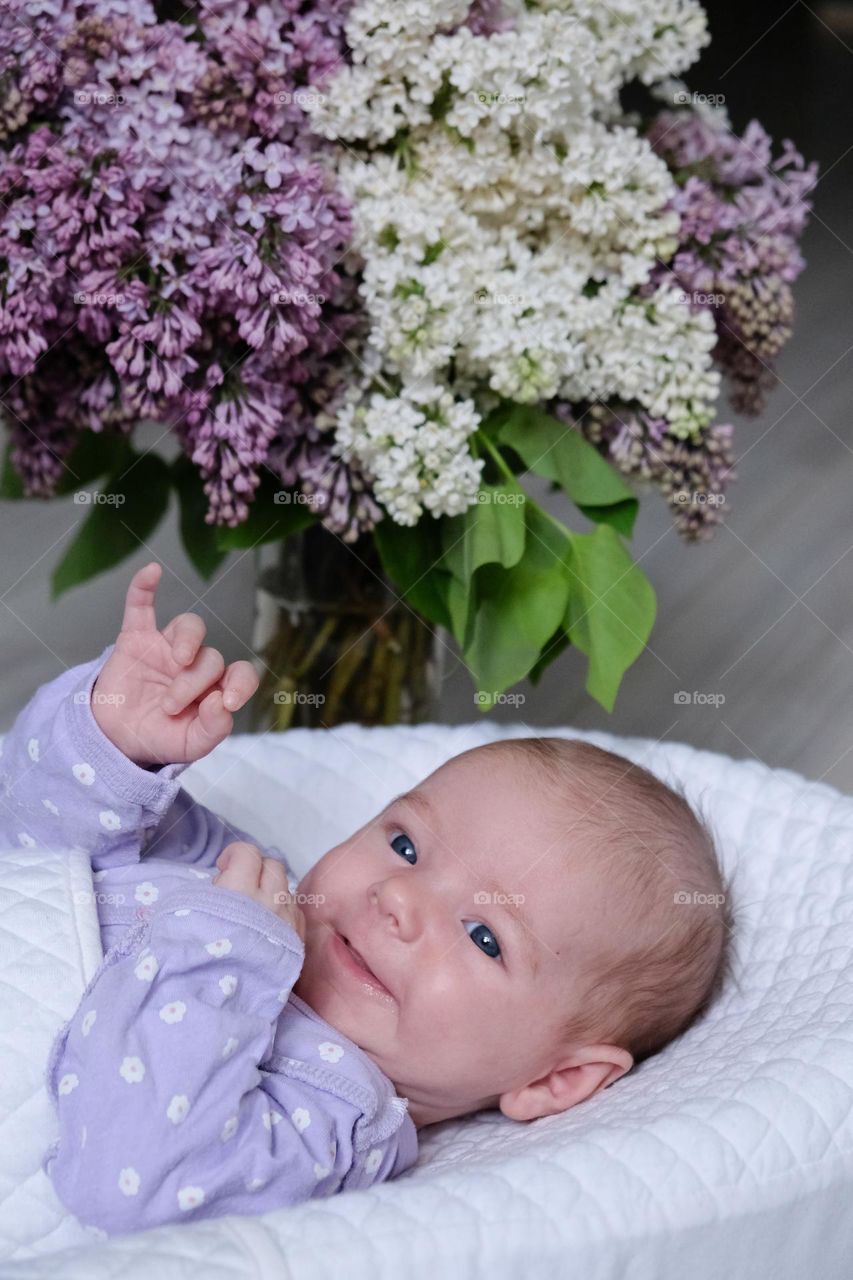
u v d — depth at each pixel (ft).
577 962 3.97
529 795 4.13
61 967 3.52
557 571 5.20
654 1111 3.40
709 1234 3.00
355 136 4.49
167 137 4.19
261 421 4.52
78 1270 2.46
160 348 4.28
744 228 4.79
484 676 5.20
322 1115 3.54
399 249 4.51
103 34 4.08
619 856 4.07
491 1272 2.75
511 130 4.63
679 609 9.12
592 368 4.81
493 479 5.37
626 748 5.47
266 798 5.19
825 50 14.51
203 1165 3.24
